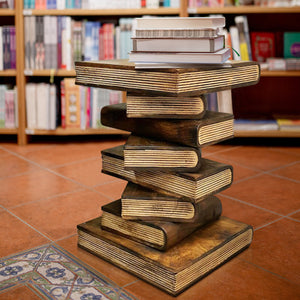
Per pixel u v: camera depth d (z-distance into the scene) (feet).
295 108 10.68
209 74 4.09
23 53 9.33
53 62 9.41
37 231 5.54
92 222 5.14
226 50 4.19
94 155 8.84
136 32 4.04
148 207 4.51
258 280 4.50
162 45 4.01
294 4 9.09
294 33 9.70
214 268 4.65
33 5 9.28
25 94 9.48
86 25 9.30
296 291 4.33
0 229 5.59
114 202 4.99
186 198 4.34
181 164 4.31
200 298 4.21
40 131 9.51
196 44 3.95
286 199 6.64
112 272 4.63
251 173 7.79
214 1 9.26
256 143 9.77
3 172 7.77
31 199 6.57
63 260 4.84
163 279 4.27
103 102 9.53
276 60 9.27
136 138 4.55
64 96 9.45
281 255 5.00
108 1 9.29
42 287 4.34
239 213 6.14
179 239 4.59
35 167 8.06
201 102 4.14
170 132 4.33
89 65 4.43
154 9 9.25
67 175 7.64
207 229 4.97
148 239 4.55
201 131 4.20
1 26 10.20
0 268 4.67
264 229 5.65
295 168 8.08
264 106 10.71
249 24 10.37
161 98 4.18
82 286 4.37
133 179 4.70
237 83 4.41
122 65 4.17
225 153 9.01
